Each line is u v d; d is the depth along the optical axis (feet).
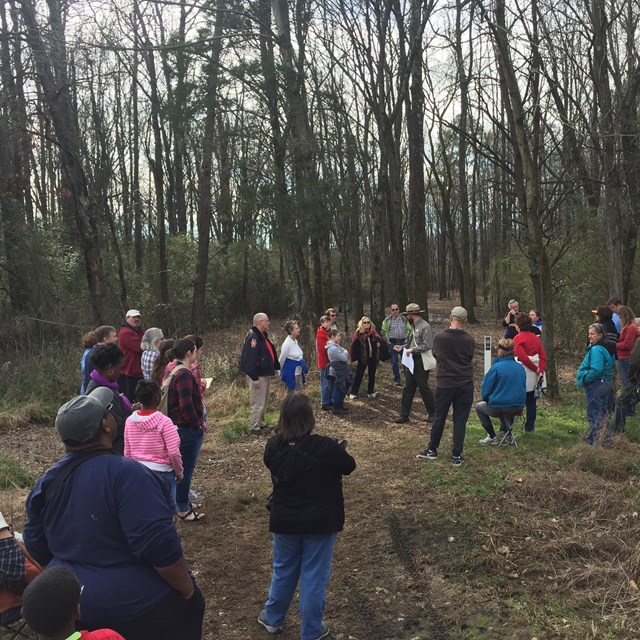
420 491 18.80
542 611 11.79
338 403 32.07
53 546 7.30
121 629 7.02
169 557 7.13
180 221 97.66
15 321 44.14
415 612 12.16
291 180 50.65
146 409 14.55
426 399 29.14
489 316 95.55
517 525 15.71
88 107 83.97
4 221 48.60
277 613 11.68
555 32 39.52
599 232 47.62
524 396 23.30
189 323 70.79
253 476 21.95
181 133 45.85
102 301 46.80
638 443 22.71
